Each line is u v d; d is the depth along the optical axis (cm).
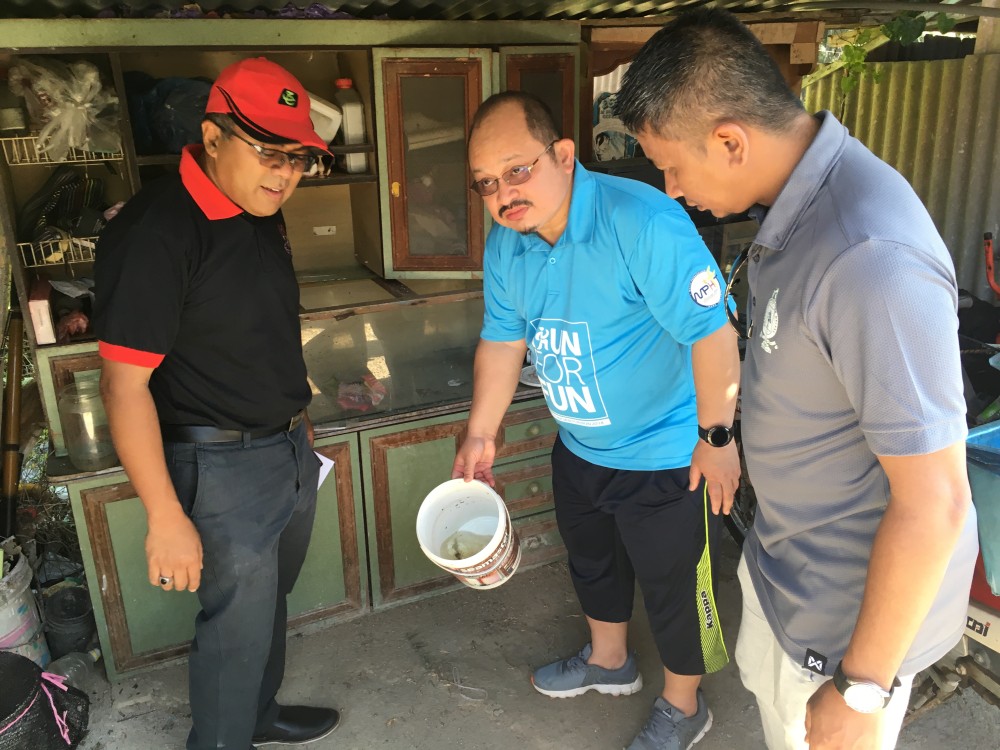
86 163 257
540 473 300
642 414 204
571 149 184
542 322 202
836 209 119
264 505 205
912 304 109
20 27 214
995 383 267
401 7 257
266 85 176
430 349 326
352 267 318
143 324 174
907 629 116
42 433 341
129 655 260
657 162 136
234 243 187
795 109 127
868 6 290
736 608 294
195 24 231
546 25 274
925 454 110
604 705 254
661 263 178
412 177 272
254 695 213
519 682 264
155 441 181
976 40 423
